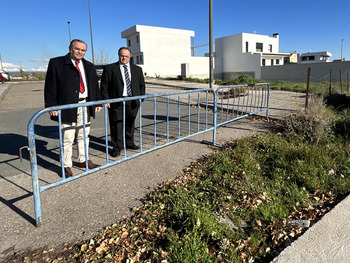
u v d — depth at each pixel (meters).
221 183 3.40
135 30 33.06
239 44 39.91
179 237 2.44
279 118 7.07
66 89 3.36
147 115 8.17
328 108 7.14
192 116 7.98
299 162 3.78
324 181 3.41
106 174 3.79
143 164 4.15
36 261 2.24
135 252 2.29
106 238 2.48
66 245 2.43
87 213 2.87
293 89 14.23
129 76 4.31
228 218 2.78
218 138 5.53
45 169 4.02
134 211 2.90
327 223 2.57
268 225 2.65
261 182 3.48
